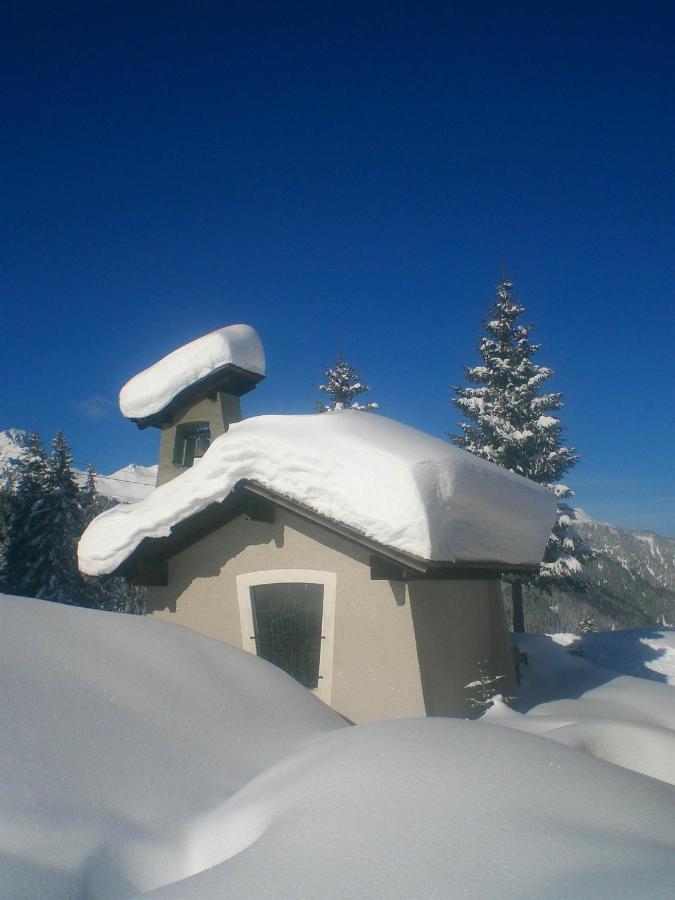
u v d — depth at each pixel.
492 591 9.94
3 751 3.41
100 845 3.00
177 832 3.35
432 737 3.89
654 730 5.40
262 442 7.53
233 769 4.24
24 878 2.64
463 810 2.93
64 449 29.80
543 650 13.16
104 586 29.67
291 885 2.42
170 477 11.40
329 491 7.02
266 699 5.63
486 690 8.34
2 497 30.34
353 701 7.29
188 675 5.36
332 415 8.58
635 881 2.35
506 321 21.75
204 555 8.73
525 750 3.76
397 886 2.37
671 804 3.47
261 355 11.58
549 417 19.86
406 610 7.20
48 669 4.46
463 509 7.34
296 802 3.22
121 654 5.23
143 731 4.21
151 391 11.48
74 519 29.14
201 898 2.38
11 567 28.28
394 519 6.57
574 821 2.97
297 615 8.00
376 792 3.14
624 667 14.76
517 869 2.47
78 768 3.54
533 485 9.53
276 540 8.19
